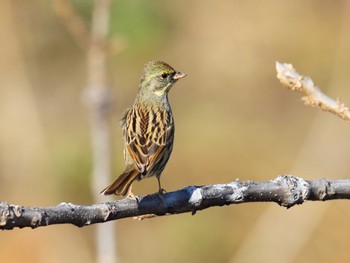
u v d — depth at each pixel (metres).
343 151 14.91
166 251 14.25
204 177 15.38
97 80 10.77
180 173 15.38
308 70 16.62
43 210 5.89
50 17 15.83
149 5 15.12
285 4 16.88
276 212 13.98
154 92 9.12
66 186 14.27
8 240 13.99
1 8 15.66
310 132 15.20
